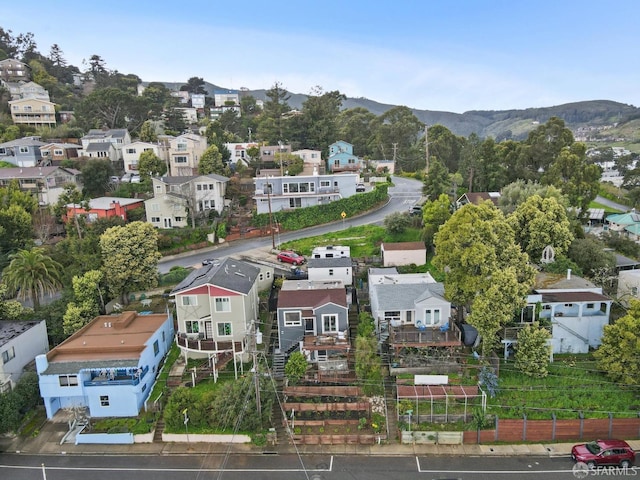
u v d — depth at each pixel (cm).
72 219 5775
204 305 3750
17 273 4188
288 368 3422
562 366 3566
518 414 3147
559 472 2805
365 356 3391
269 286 4669
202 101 14638
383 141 10681
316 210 6456
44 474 2912
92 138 8812
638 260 4928
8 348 3519
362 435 3103
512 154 7050
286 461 2973
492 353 3538
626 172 9594
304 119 9344
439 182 6194
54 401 3481
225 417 3181
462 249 3591
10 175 7006
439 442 3073
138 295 4734
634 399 3238
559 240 4350
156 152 8231
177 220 6178
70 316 4009
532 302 3681
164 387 3578
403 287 3922
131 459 3034
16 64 12438
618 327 3297
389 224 5547
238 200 7031
